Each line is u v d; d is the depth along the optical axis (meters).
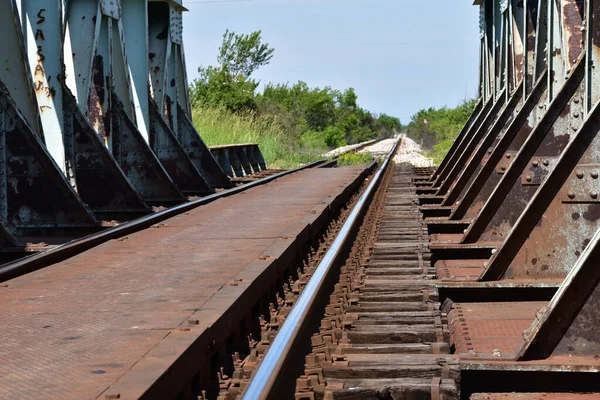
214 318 4.70
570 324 4.69
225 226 9.60
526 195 8.95
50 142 12.17
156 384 3.53
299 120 55.78
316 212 10.98
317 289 6.20
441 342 5.54
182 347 4.05
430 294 6.76
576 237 6.71
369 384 4.56
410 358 4.96
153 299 5.39
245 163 25.53
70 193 10.55
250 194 14.55
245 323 5.62
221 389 4.46
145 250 7.77
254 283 5.92
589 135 6.58
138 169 15.06
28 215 10.50
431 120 100.00
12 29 10.64
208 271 6.47
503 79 15.81
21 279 6.28
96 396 3.39
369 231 10.95
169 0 18.30
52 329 4.60
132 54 16.91
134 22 16.86
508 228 9.05
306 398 4.41
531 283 6.75
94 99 13.96
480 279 6.93
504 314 6.34
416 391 4.46
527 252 6.83
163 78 18.27
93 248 7.96
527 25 12.77
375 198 15.59
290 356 4.62
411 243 9.72
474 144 15.66
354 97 96.25
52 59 12.20
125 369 3.77
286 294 7.05
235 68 51.12
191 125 19.42
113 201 12.91
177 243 8.22
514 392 4.68
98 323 4.73
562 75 10.02
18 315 4.99
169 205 15.14
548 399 4.52
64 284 6.04
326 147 59.94
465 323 6.09
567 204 6.72
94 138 12.70
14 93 10.73
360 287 7.26
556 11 10.21
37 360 3.96
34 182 10.47
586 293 4.67
